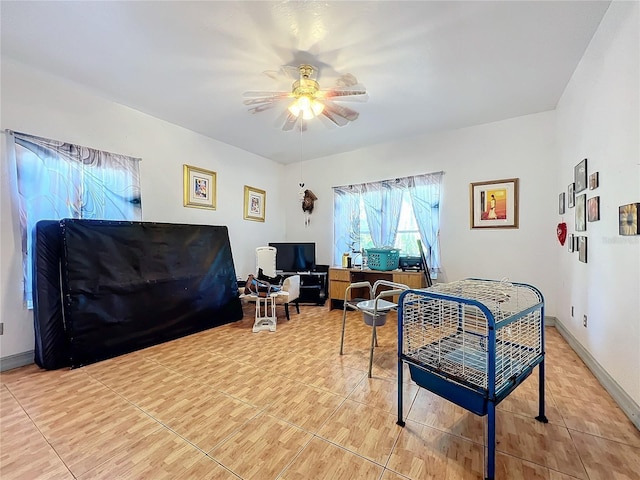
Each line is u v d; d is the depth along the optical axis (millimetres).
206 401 1953
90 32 2125
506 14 1963
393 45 2279
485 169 3865
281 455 1462
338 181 5168
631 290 1728
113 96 3080
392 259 4121
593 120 2279
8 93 2471
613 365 1953
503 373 1419
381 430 1646
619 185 1873
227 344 3020
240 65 2539
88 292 2650
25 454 1479
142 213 3455
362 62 2496
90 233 2787
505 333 1574
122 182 3236
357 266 4648
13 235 2508
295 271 4930
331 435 1608
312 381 2221
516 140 3670
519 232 3670
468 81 2822
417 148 4363
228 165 4617
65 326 2521
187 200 3982
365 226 4859
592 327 2324
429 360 1590
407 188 4441
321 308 4598
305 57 2420
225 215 4562
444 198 4164
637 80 1645
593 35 2168
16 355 2500
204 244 3828
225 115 3562
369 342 3066
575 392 2002
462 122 3824
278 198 5648
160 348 2914
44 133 2674
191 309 3422
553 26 2080
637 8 1637
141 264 3104
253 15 1964
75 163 2859
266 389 2105
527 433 1597
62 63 2516
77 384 2191
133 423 1722
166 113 3500
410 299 1690
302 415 1793
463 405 1409
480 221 3904
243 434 1622
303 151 5027
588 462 1390
